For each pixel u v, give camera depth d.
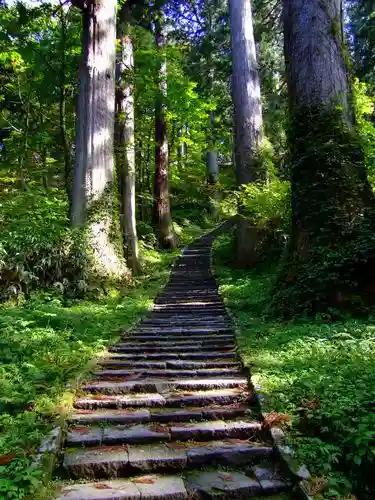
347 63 8.47
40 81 15.53
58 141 19.56
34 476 2.86
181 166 31.09
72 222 10.80
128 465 3.19
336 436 3.31
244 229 15.68
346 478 2.95
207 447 3.44
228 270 15.46
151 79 17.67
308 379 4.28
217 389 4.61
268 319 7.79
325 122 8.01
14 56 15.81
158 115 21.80
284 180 14.27
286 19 8.88
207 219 28.83
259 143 15.95
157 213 22.36
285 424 3.62
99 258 10.67
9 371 4.96
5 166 18.16
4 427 3.62
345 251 7.17
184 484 3.01
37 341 6.09
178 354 5.91
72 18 14.19
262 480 3.04
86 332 7.13
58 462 3.21
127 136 15.43
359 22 19.36
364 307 6.81
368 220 7.37
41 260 9.33
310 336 6.05
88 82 11.45
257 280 12.74
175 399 4.23
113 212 11.39
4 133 21.14
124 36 15.55
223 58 23.92
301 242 7.90
